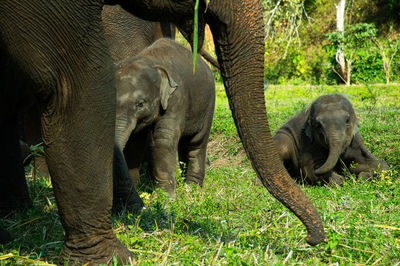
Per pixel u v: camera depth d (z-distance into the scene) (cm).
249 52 348
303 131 881
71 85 346
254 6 346
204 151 817
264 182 367
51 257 417
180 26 362
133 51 820
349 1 3016
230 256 404
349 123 842
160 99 682
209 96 802
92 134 355
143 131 723
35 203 581
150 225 508
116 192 567
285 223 523
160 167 677
